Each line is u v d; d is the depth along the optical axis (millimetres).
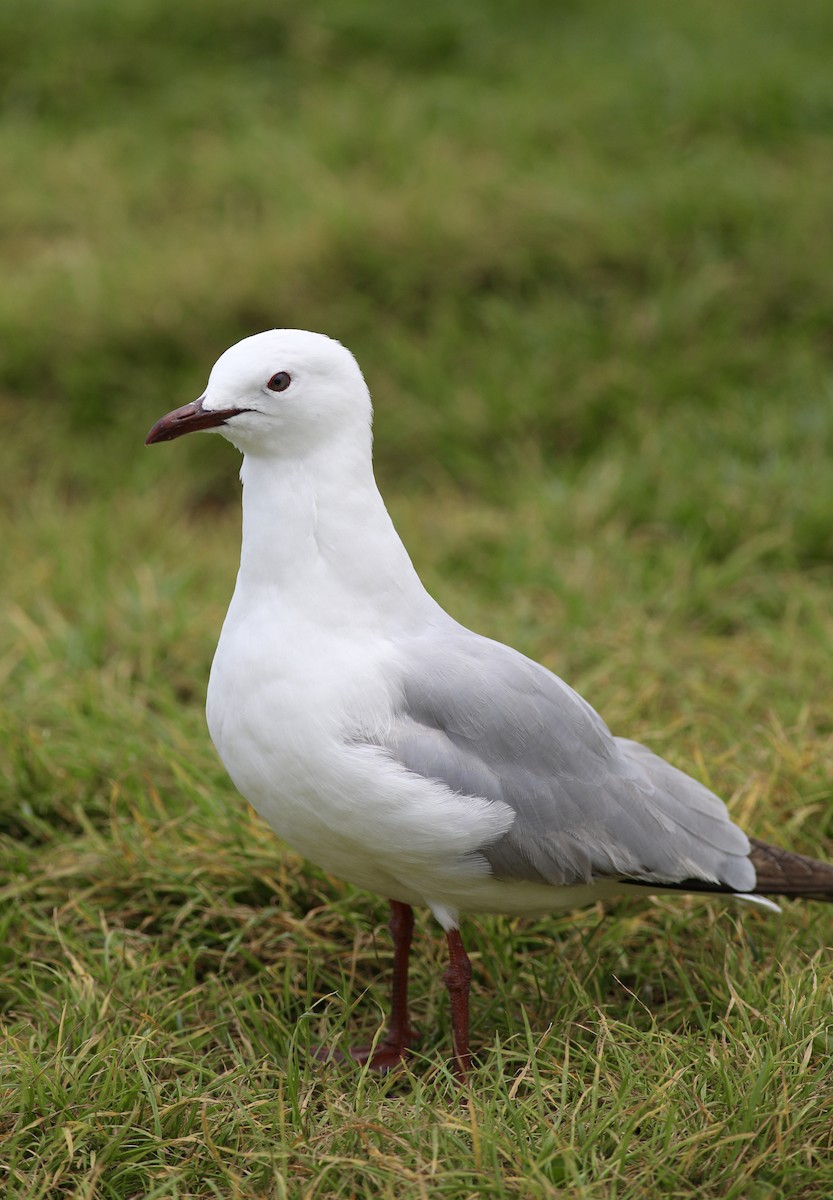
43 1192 5902
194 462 14375
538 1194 5660
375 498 6758
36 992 7344
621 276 15289
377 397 14320
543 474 13359
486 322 14953
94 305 15344
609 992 7656
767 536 11898
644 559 11844
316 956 7891
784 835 8344
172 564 12266
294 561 6617
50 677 10242
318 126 18359
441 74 19828
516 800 6613
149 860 8344
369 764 6352
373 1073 6863
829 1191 5887
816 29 20234
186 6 20516
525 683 6793
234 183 17672
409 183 16578
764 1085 6176
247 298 15227
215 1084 6562
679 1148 6020
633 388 13891
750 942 7719
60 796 9047
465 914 7824
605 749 7020
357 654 6543
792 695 10094
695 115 17688
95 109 19641
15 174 18188
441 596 11273
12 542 12578
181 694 10664
